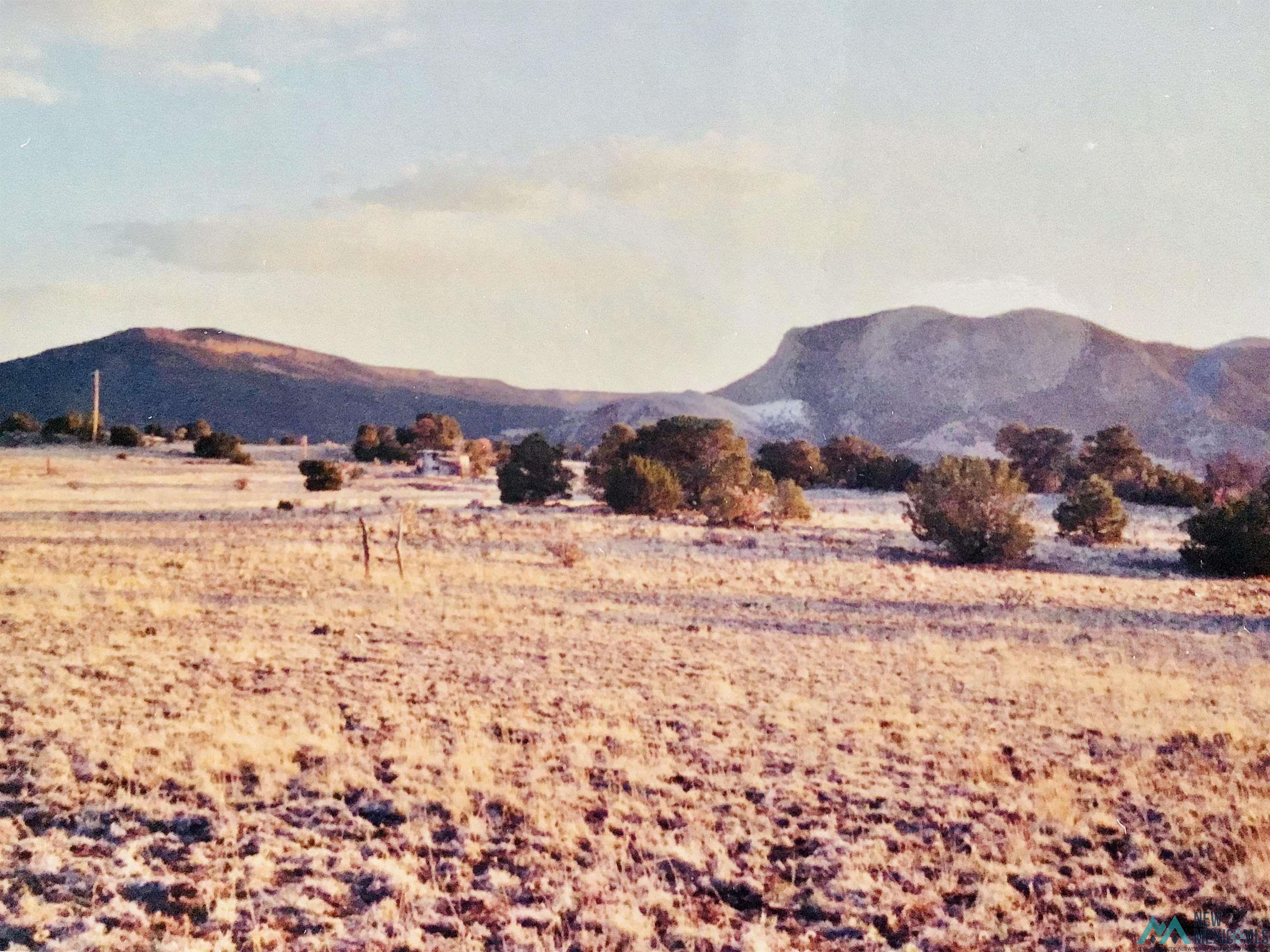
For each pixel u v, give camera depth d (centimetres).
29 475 5491
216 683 1175
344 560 2638
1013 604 2381
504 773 868
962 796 856
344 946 549
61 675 1159
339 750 909
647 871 673
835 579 2723
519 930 575
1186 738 1098
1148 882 692
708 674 1370
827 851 724
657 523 4172
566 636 1664
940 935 600
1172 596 2748
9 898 580
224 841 693
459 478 7331
